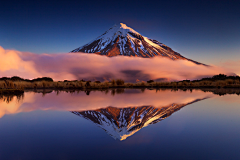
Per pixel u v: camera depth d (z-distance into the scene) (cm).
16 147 213
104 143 230
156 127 311
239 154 193
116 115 423
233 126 310
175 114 428
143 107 542
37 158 182
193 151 201
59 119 375
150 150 206
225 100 716
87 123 342
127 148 209
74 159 176
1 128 299
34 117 394
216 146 217
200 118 381
